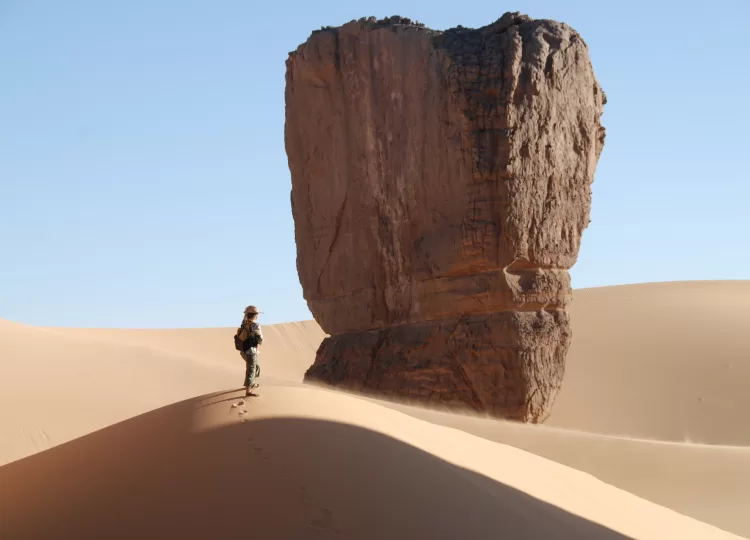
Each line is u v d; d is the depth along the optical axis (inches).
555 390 1031.0
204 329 3065.9
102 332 2792.8
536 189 1019.9
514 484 361.1
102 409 903.7
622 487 781.3
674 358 1966.0
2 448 775.7
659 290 2534.5
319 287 1213.7
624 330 2153.1
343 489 282.4
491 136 1010.1
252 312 366.6
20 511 291.9
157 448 312.8
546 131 1029.8
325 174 1208.8
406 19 1161.4
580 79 1075.9
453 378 1017.5
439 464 327.3
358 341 1139.3
